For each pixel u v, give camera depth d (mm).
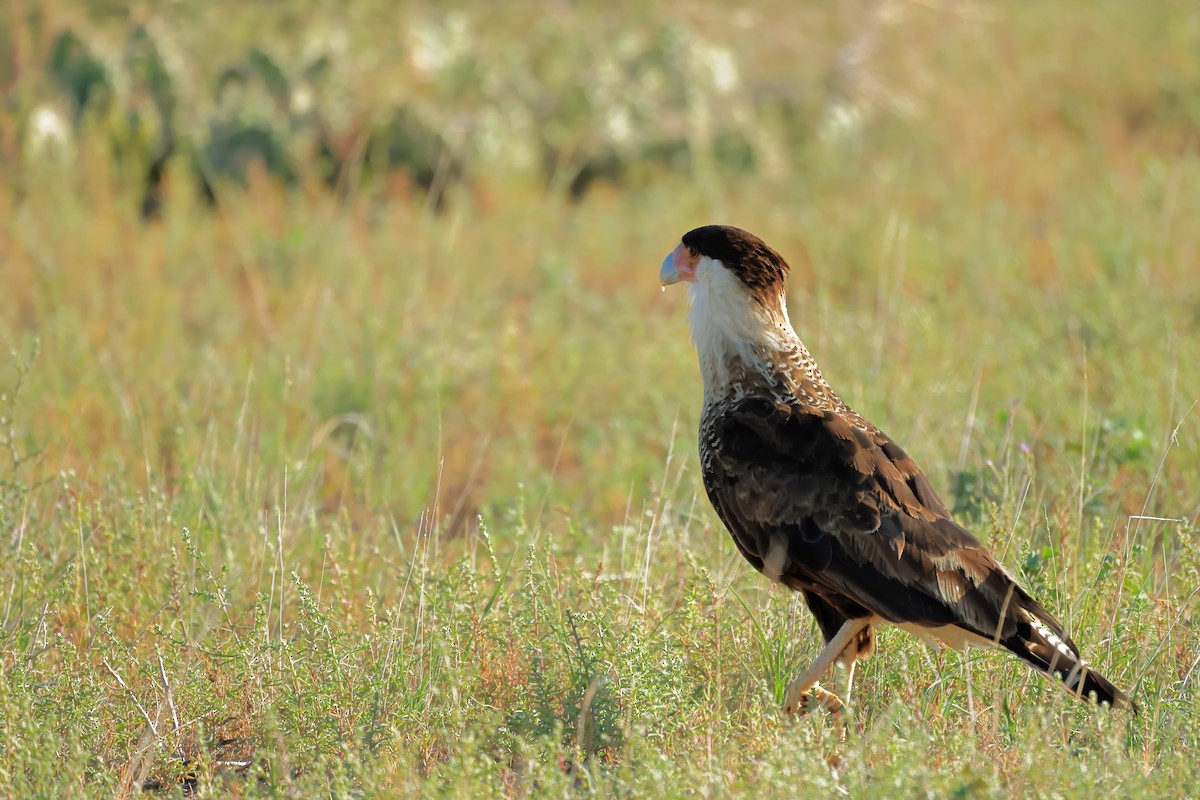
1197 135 29750
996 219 23844
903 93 32781
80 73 28359
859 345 18703
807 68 33344
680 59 31234
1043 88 32375
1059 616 11164
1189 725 9375
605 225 25609
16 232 23156
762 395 11555
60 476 14102
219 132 27891
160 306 20922
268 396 17828
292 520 14062
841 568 10461
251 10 32094
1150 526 13227
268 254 23219
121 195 26438
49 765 9031
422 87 29844
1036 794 8344
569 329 20938
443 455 17328
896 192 26219
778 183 28625
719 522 13508
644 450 17438
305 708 10180
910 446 15141
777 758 8633
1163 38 35000
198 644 10883
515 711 10289
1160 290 19797
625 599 11570
